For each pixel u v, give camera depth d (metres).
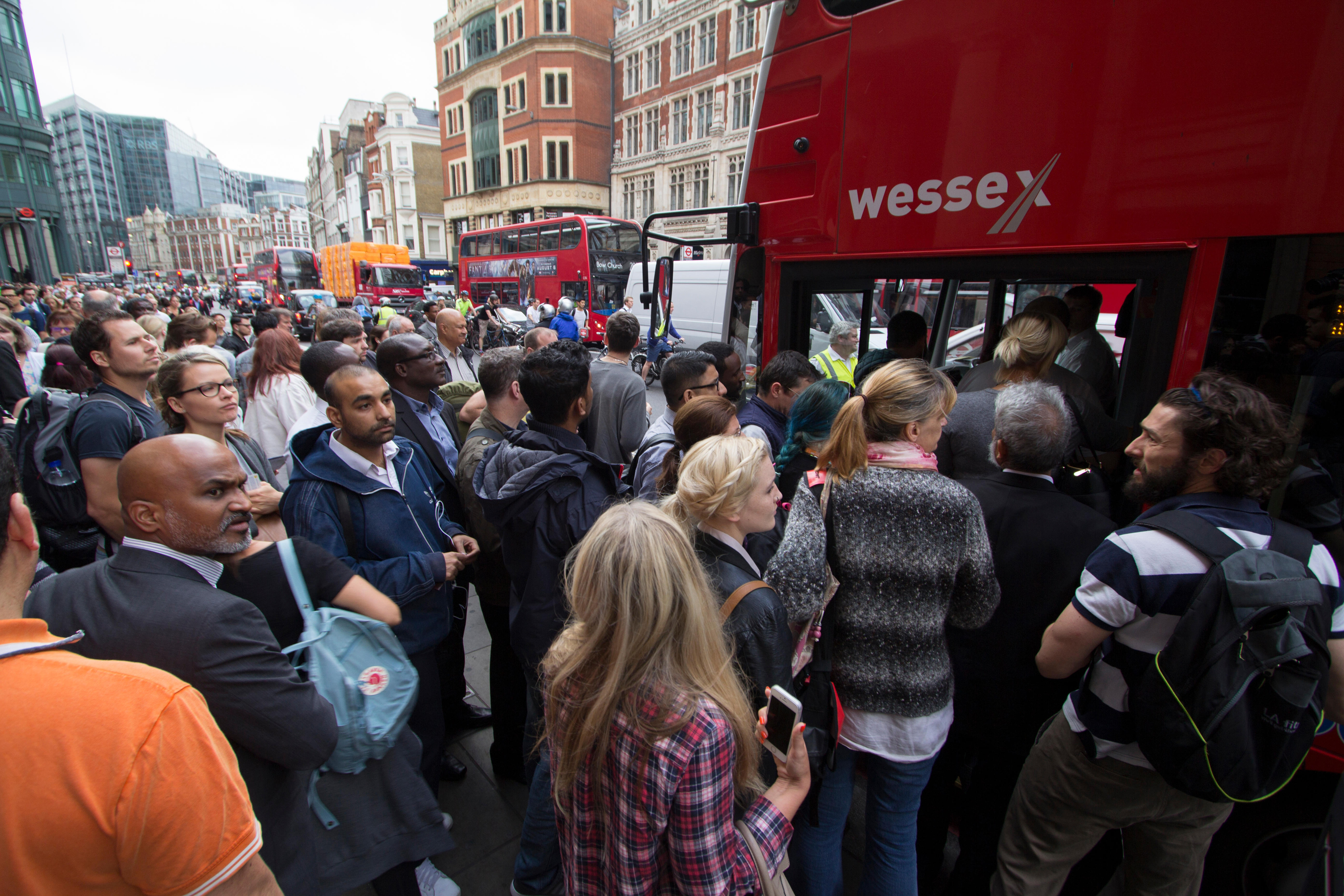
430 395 3.09
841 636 1.74
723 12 28.56
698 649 1.09
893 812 1.78
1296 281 1.73
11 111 40.66
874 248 2.66
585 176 38.84
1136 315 2.10
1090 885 2.26
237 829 0.93
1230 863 1.93
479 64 42.50
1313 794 1.80
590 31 37.66
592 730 1.07
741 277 3.23
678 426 2.08
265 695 1.27
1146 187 1.94
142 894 0.88
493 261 25.72
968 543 1.65
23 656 0.85
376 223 69.25
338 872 1.65
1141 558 1.42
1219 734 1.27
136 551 1.29
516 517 1.99
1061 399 1.88
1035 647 1.86
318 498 2.04
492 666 2.71
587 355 2.14
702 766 1.04
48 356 3.91
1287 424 1.43
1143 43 1.91
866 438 1.72
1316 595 1.24
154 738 0.85
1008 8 2.17
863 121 2.63
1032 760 1.78
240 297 35.38
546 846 2.05
